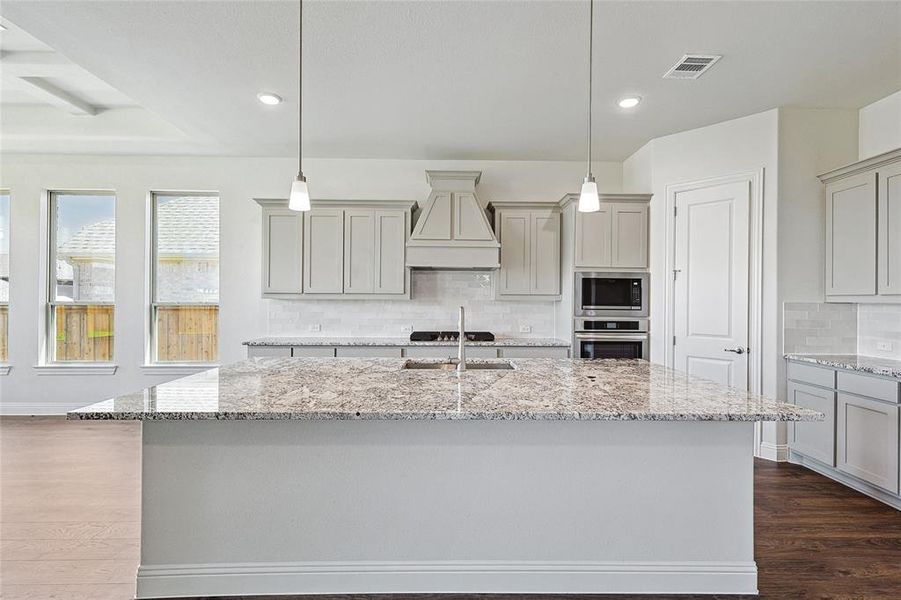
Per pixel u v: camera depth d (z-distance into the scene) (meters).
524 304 5.04
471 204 4.56
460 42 2.79
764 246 3.74
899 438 2.76
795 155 3.67
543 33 2.69
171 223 5.15
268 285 4.64
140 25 2.64
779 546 2.45
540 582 2.10
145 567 2.04
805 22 2.56
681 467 2.09
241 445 2.06
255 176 5.01
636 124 4.02
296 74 3.19
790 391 3.62
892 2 2.39
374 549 2.09
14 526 2.63
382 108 3.74
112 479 3.29
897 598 2.05
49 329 5.08
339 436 2.08
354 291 4.66
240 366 2.83
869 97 3.49
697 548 2.09
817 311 3.67
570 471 2.10
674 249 4.23
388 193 5.05
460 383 2.31
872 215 3.21
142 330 5.01
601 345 4.43
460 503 2.10
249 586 2.06
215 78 3.26
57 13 2.52
